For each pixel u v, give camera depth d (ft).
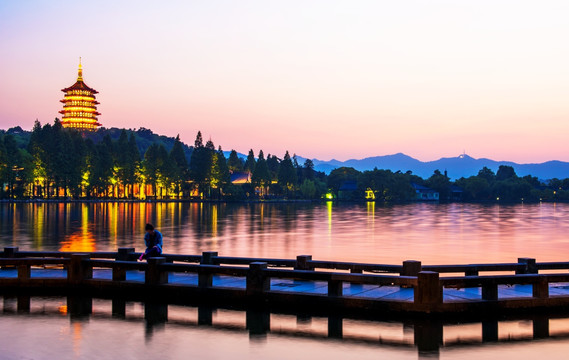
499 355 39.81
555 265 64.03
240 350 40.50
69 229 194.90
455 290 60.44
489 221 280.31
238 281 65.77
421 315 51.62
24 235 168.14
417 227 226.99
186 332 45.68
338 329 46.98
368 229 212.02
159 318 50.75
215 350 40.45
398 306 52.47
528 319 50.85
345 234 185.16
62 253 71.05
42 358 37.99
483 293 53.42
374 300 53.47
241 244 146.30
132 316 51.52
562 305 54.03
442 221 277.85
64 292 63.26
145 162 651.66
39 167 555.28
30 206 432.66
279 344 42.24
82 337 43.65
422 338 44.27
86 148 602.44
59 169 560.61
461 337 44.68
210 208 459.73
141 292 61.21
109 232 181.98
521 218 316.40
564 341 43.62
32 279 63.82
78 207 424.05
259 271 57.26
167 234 181.68
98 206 453.99
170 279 65.92
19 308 54.80
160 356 38.73
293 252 126.82
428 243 152.97
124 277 62.95
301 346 41.78
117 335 44.42
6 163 529.86
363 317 51.49
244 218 295.48
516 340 43.80
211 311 53.93
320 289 60.03
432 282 51.57
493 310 52.75
